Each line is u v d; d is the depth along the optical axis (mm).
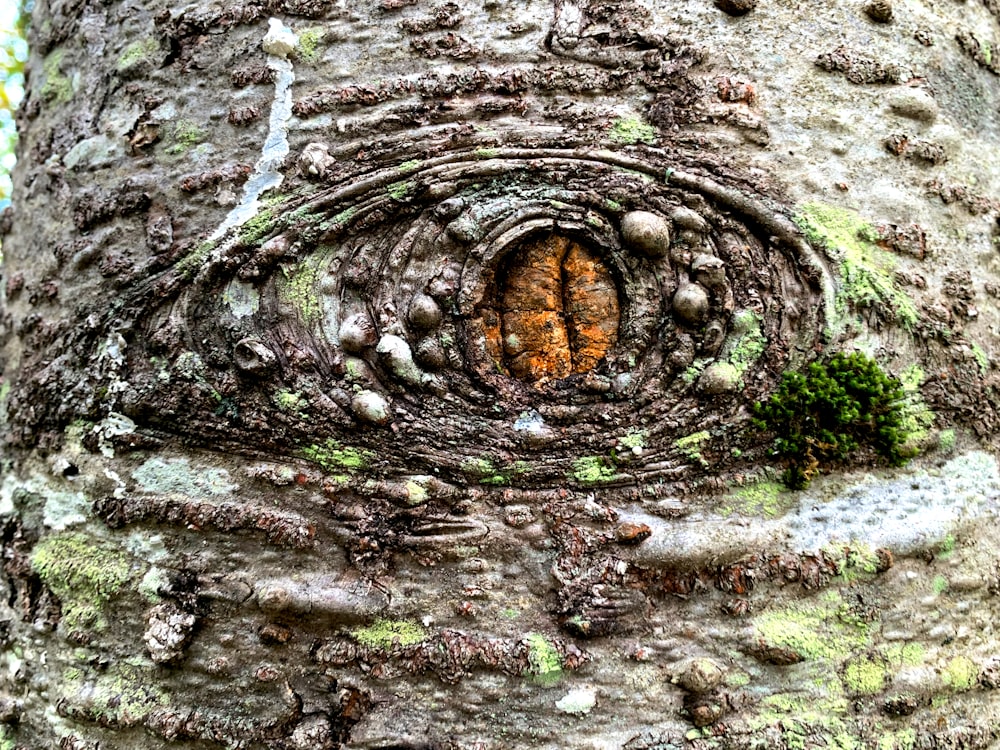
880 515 346
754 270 352
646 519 340
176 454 355
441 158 355
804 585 338
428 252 351
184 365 355
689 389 346
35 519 374
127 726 345
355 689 336
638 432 344
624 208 350
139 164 381
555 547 339
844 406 344
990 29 419
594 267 352
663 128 360
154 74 388
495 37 368
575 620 333
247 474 348
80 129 402
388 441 345
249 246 357
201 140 375
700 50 367
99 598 353
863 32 384
